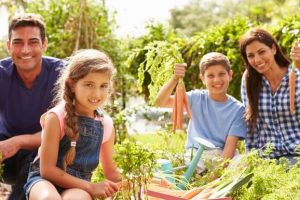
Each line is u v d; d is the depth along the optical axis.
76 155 3.45
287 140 4.42
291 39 5.41
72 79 3.41
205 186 3.52
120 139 6.23
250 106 4.51
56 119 3.37
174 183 3.74
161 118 6.02
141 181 3.24
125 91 7.23
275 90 4.49
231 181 3.41
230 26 6.24
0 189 5.77
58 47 7.37
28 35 4.09
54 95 4.15
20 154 4.10
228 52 5.92
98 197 3.26
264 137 4.52
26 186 3.40
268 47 4.43
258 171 3.44
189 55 6.48
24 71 4.12
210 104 4.65
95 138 3.48
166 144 4.80
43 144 3.36
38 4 7.68
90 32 7.33
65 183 3.30
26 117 4.19
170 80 4.37
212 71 4.58
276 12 17.05
